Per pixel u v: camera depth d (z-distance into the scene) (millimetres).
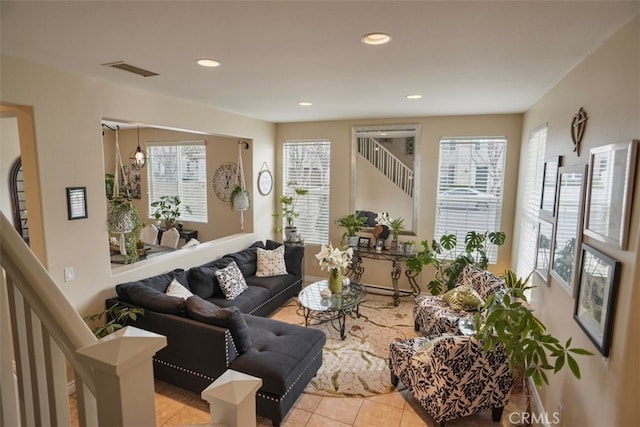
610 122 1857
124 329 960
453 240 4727
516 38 2016
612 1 1541
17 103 2477
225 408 1033
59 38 2053
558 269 2572
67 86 2791
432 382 2578
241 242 5234
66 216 2857
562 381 2379
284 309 4859
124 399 882
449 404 2529
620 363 1595
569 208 2385
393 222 5176
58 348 1051
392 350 3137
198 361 2807
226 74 2830
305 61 2479
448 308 3844
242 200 5195
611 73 1873
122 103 3254
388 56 2365
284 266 5012
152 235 5848
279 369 2627
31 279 1034
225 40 2078
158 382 3180
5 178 4996
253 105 4219
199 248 4480
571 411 2203
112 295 3305
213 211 6344
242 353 2832
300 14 1721
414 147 5078
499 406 2678
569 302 2346
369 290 5562
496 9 1656
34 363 1062
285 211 5691
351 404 2949
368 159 5367
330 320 4410
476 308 3652
